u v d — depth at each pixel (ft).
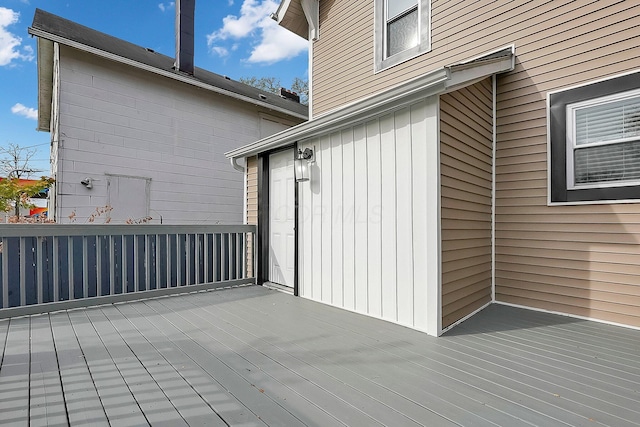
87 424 5.41
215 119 25.66
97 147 20.15
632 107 10.22
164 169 22.94
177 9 24.03
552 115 11.78
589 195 10.99
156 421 5.49
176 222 23.49
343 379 6.92
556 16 11.73
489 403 6.01
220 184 25.86
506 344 8.86
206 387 6.59
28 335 9.52
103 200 20.33
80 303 12.46
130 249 14.08
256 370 7.34
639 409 5.84
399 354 8.21
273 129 29.58
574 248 11.35
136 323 10.71
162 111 22.88
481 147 12.34
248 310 12.28
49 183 22.57
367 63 18.19
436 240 9.48
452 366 7.53
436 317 9.46
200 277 16.70
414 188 10.17
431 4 15.48
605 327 10.24
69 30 20.68
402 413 5.70
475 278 11.86
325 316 11.50
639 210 10.14
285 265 16.06
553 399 6.15
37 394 6.31
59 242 12.38
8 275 11.44
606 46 10.69
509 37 12.90
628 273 10.31
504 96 13.03
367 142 11.70
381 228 11.16
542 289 12.03
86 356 8.08
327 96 20.35
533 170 12.28
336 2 19.95
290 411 5.76
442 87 9.10
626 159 10.34
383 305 11.05
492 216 13.28
